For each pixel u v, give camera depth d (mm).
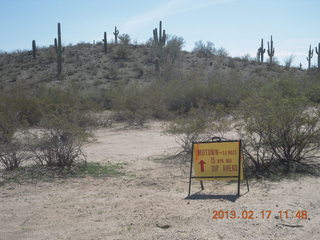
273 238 5355
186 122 13750
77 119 17516
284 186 7938
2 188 8547
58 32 43906
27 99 20328
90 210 6871
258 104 10172
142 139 16203
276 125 9297
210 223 5961
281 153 9852
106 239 5523
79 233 5801
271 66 48906
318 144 9695
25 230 6016
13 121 14852
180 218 6227
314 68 34219
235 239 5340
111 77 43125
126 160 11648
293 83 19625
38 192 8180
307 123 9516
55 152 10516
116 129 19656
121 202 7281
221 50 59094
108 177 9391
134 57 52406
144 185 8547
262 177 8758
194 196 7551
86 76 43812
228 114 16281
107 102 26938
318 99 18203
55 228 6047
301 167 9344
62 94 24234
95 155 12719
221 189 8008
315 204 6688
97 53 54344
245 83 24359
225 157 7762
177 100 23859
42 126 13609
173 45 51031
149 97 23312
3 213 6855
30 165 10852
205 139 12359
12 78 43406
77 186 8602
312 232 5539
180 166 10508
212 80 25188
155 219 6223
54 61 51031
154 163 11039
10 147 10906
